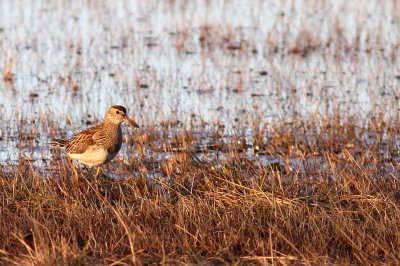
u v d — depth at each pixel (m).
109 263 9.02
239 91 19.31
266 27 26.30
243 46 23.88
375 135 15.78
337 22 25.55
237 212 10.55
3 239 9.77
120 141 12.61
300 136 15.71
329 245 9.66
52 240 9.32
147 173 13.09
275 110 17.77
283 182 12.29
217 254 9.30
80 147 12.32
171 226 10.03
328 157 13.29
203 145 15.33
